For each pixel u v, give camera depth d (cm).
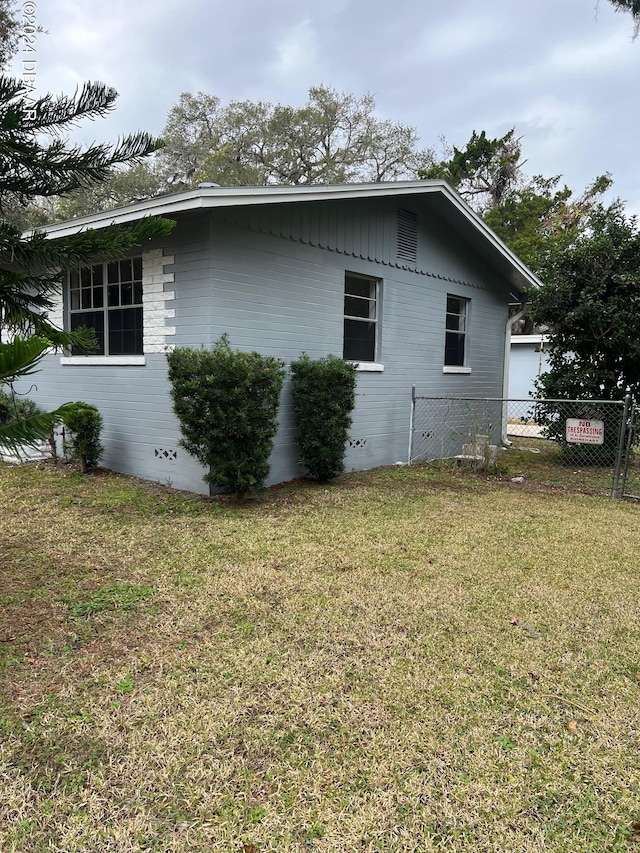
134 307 656
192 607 324
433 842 169
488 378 1070
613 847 168
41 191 321
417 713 230
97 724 216
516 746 212
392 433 847
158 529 476
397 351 838
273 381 552
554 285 879
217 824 172
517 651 284
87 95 296
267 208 618
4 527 474
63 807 176
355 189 670
